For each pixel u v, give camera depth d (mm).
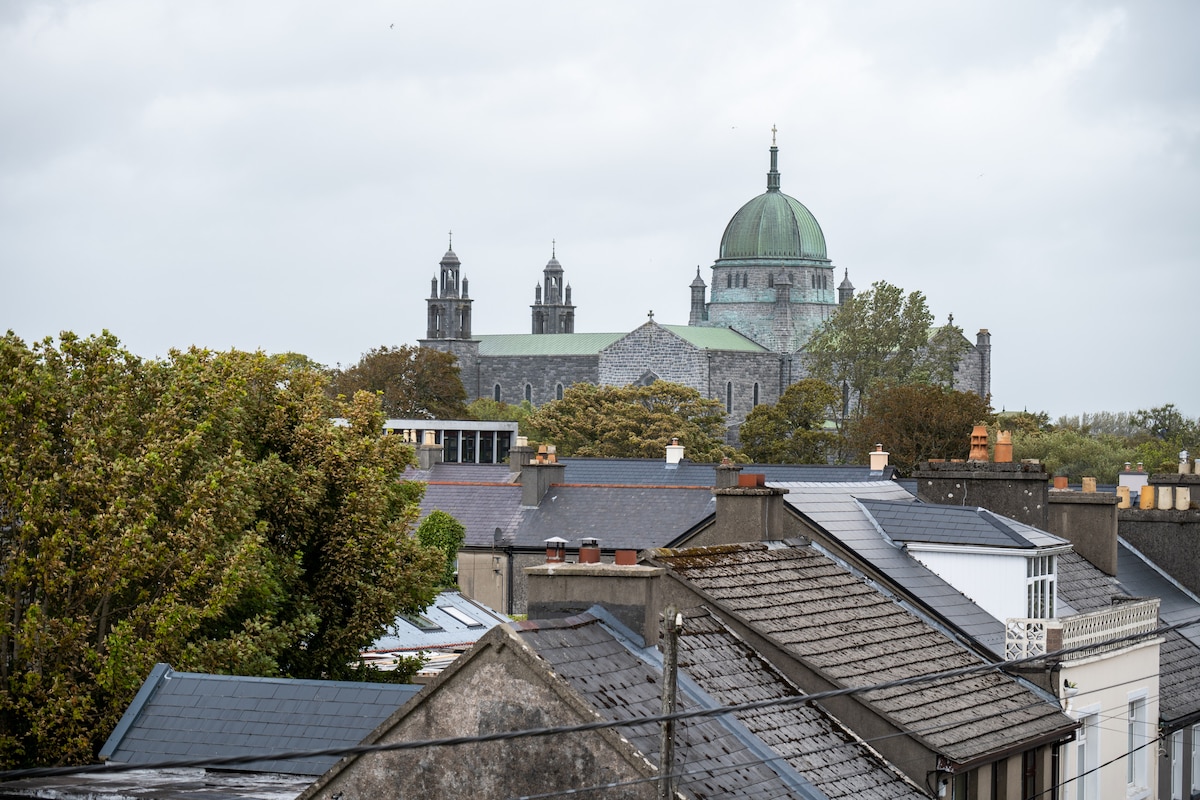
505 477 91625
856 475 85000
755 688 26078
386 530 45406
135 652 35812
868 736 26781
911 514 37500
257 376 47250
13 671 38438
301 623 41531
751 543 32406
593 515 72062
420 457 97125
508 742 20891
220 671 37125
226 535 39812
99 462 38344
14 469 38344
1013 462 43281
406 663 45094
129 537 36812
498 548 71188
